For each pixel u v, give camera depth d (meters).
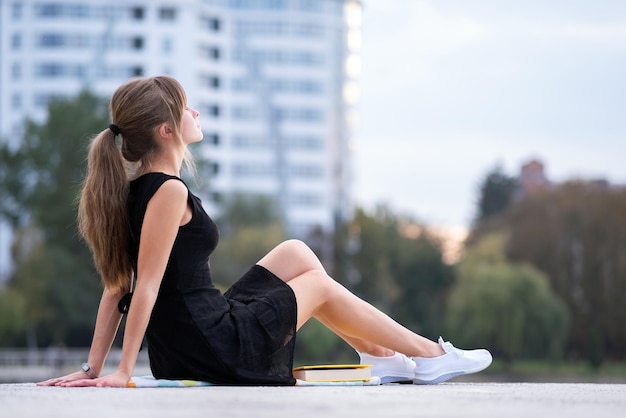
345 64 141.62
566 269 95.50
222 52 132.38
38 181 77.88
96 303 78.94
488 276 82.19
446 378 6.07
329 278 5.90
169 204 5.45
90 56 123.81
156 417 3.40
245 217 101.50
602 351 94.06
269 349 5.57
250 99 134.00
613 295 93.38
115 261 5.66
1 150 79.81
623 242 93.81
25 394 4.55
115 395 4.46
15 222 80.50
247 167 133.75
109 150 5.66
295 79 135.62
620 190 99.12
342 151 141.25
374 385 5.77
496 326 81.12
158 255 5.41
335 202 139.25
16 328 77.06
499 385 5.88
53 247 78.19
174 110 5.75
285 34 135.25
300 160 135.62
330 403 4.00
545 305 81.56
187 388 5.09
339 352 89.94
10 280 84.31
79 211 5.76
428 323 109.06
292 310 5.66
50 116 78.88
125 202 5.61
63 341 79.31
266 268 5.89
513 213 105.44
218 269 92.12
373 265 110.69
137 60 125.62
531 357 83.31
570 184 100.75
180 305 5.49
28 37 122.81
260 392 4.71
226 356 5.45
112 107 5.77
